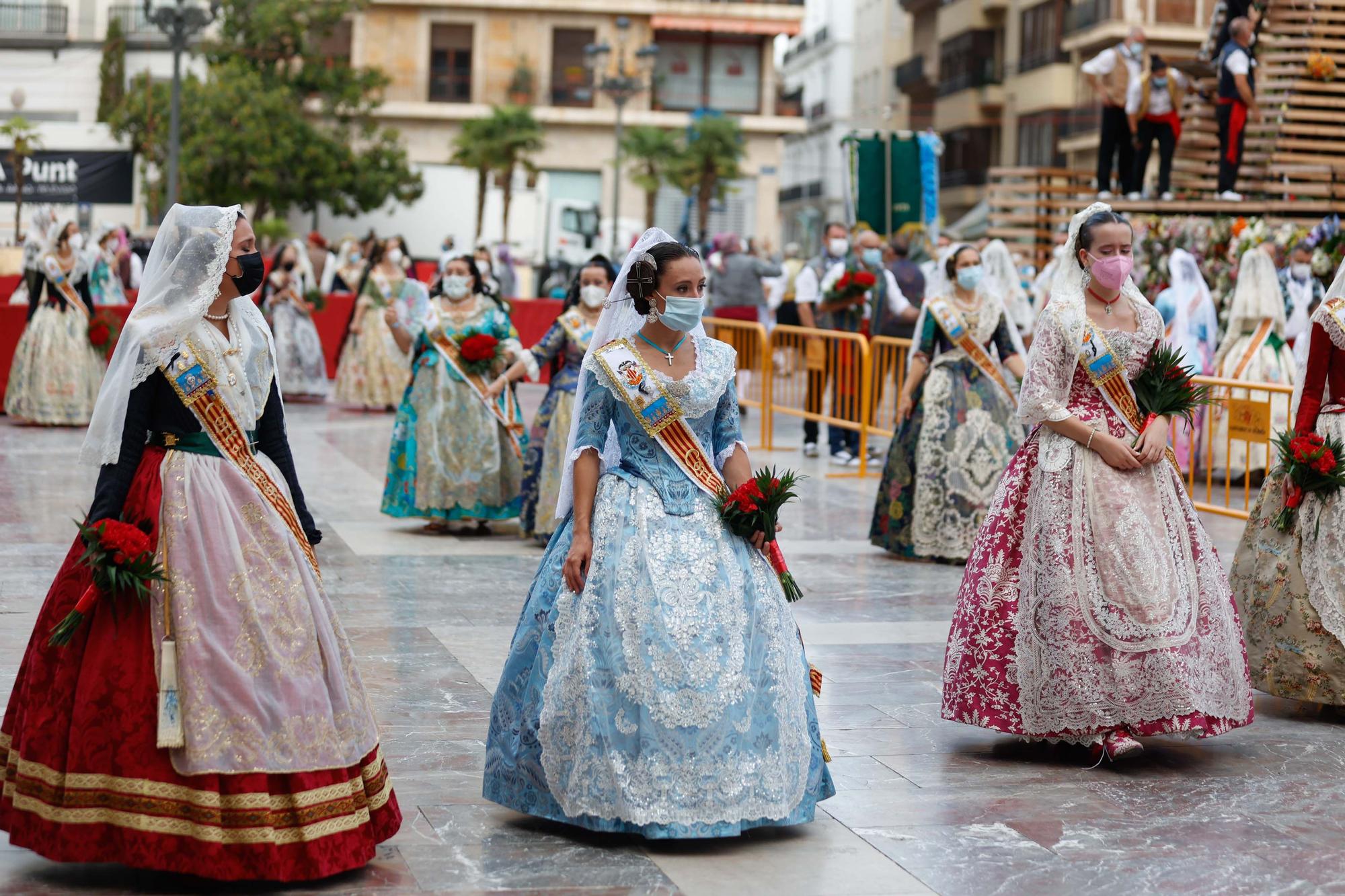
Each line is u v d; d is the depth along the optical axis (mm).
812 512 10742
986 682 5215
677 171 40844
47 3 37906
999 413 8859
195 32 26969
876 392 12953
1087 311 5336
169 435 3947
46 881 3852
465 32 44625
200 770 3668
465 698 5691
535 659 4320
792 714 4262
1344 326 5734
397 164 38812
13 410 14297
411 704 5602
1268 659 5832
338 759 3855
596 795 4117
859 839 4320
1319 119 17328
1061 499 5176
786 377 14375
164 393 3934
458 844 4180
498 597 7598
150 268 3986
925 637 7004
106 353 14398
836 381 13172
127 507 3879
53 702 3770
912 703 5879
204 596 3777
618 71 36875
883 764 5082
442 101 44656
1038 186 20453
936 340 9023
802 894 3879
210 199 36938
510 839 4227
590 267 9031
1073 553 5113
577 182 45062
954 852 4227
